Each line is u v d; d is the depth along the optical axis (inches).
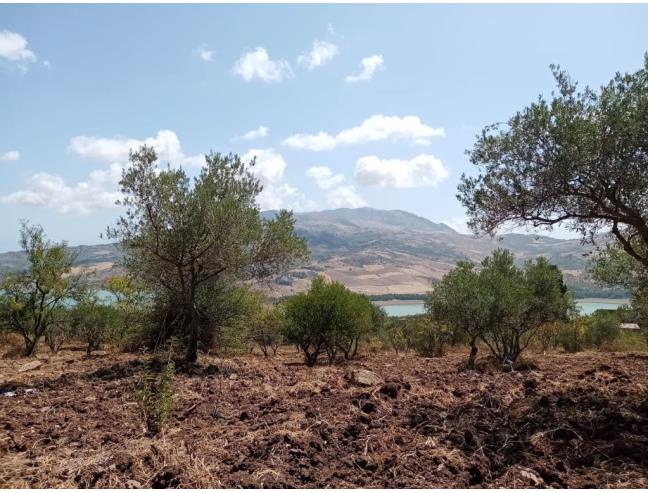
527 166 320.8
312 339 677.3
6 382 451.2
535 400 337.1
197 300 622.2
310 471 214.2
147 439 262.7
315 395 371.2
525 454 230.7
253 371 521.0
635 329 1122.0
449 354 872.3
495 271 637.9
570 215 327.3
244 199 568.1
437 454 230.1
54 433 281.7
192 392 389.4
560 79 319.9
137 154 518.9
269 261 593.6
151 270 602.9
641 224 304.0
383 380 427.2
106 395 390.3
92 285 853.2
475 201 348.5
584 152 288.4
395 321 1163.9
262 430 271.7
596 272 551.5
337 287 710.5
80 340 913.5
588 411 296.7
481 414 306.2
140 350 688.4
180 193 528.7
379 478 208.1
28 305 807.1
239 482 199.9
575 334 945.5
